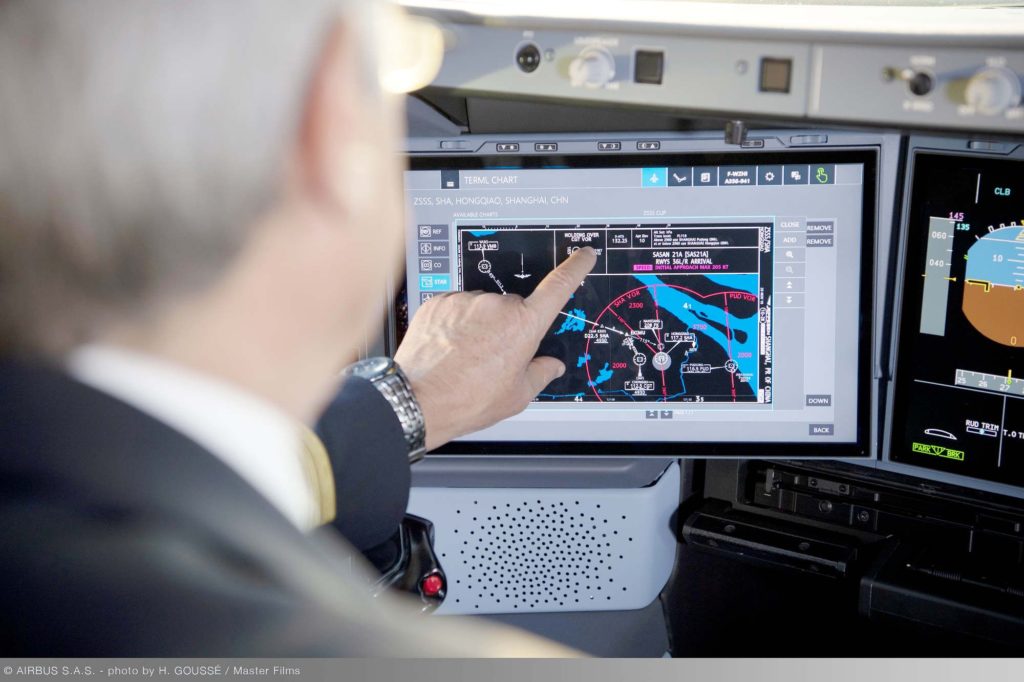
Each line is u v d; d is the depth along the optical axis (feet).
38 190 0.98
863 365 3.51
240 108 0.99
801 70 2.44
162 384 1.06
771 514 3.92
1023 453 3.35
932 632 3.43
